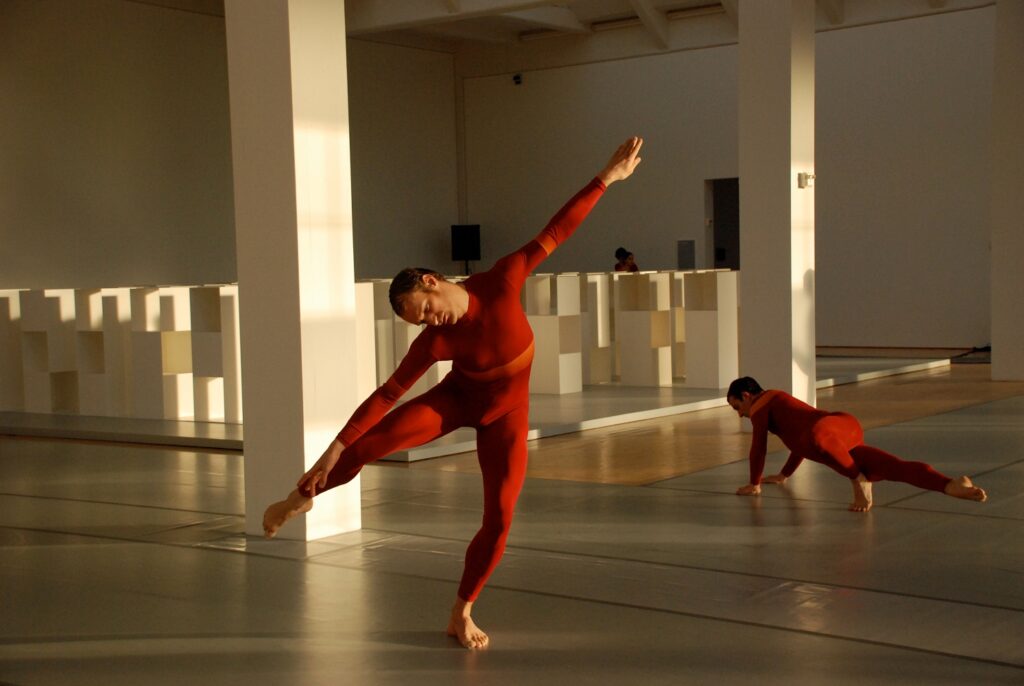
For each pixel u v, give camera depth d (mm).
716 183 19812
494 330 3338
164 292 9523
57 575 4562
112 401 9875
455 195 21906
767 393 5914
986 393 10594
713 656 3369
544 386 10414
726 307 10664
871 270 17188
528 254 3436
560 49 20328
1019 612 3762
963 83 16203
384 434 3398
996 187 11625
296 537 5145
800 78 8406
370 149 20266
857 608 3840
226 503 6070
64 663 3439
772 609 3852
